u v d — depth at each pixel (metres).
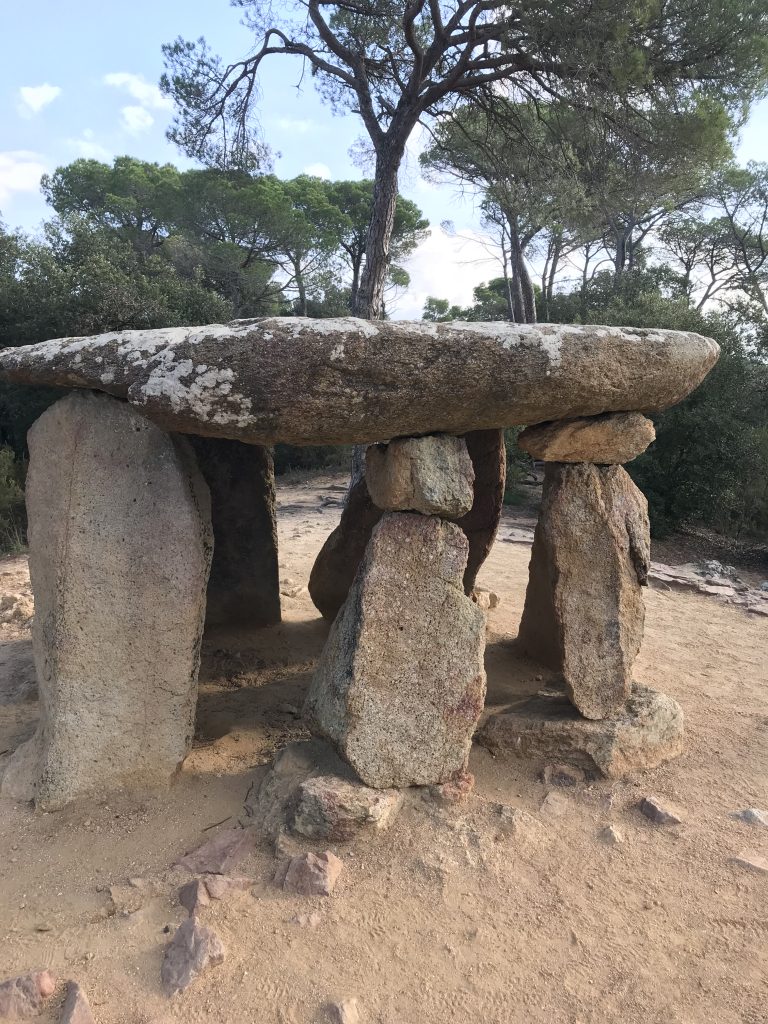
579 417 2.62
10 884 2.14
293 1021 1.70
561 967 1.88
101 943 1.93
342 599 4.17
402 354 2.09
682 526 8.63
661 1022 1.73
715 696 3.57
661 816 2.47
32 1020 1.71
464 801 2.47
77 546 2.50
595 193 7.02
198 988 1.78
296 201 19.39
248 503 3.95
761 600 5.58
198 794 2.54
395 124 6.52
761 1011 1.75
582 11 5.33
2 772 2.67
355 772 2.39
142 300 10.59
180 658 2.54
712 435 7.99
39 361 2.44
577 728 2.75
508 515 9.07
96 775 2.50
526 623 3.79
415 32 6.93
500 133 7.52
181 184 17.20
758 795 2.67
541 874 2.21
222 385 2.07
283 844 2.24
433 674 2.44
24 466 7.84
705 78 6.02
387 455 2.49
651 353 2.40
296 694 3.44
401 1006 1.75
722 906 2.10
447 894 2.11
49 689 2.56
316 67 7.41
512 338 2.18
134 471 2.51
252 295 18.11
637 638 2.82
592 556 2.76
